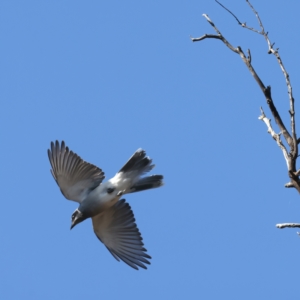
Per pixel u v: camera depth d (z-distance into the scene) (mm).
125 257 13055
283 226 8883
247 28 9258
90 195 12664
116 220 13227
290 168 8711
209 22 9961
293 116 8562
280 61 8812
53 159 12547
